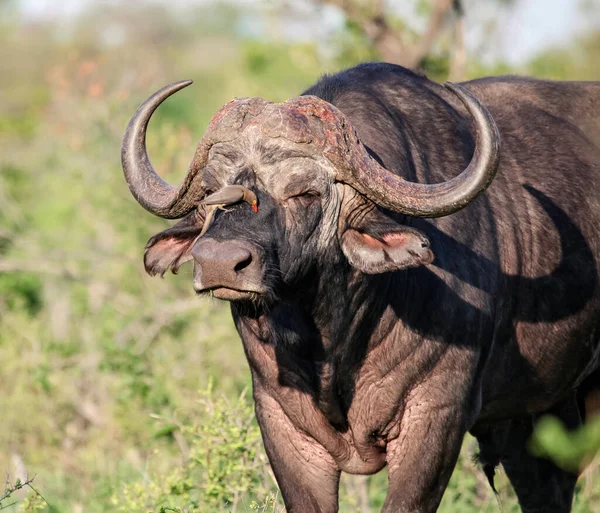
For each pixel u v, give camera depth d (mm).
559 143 20969
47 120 56312
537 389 20594
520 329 19641
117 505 21625
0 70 94438
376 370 17500
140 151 17219
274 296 15383
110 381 27703
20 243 38062
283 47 47000
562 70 41812
